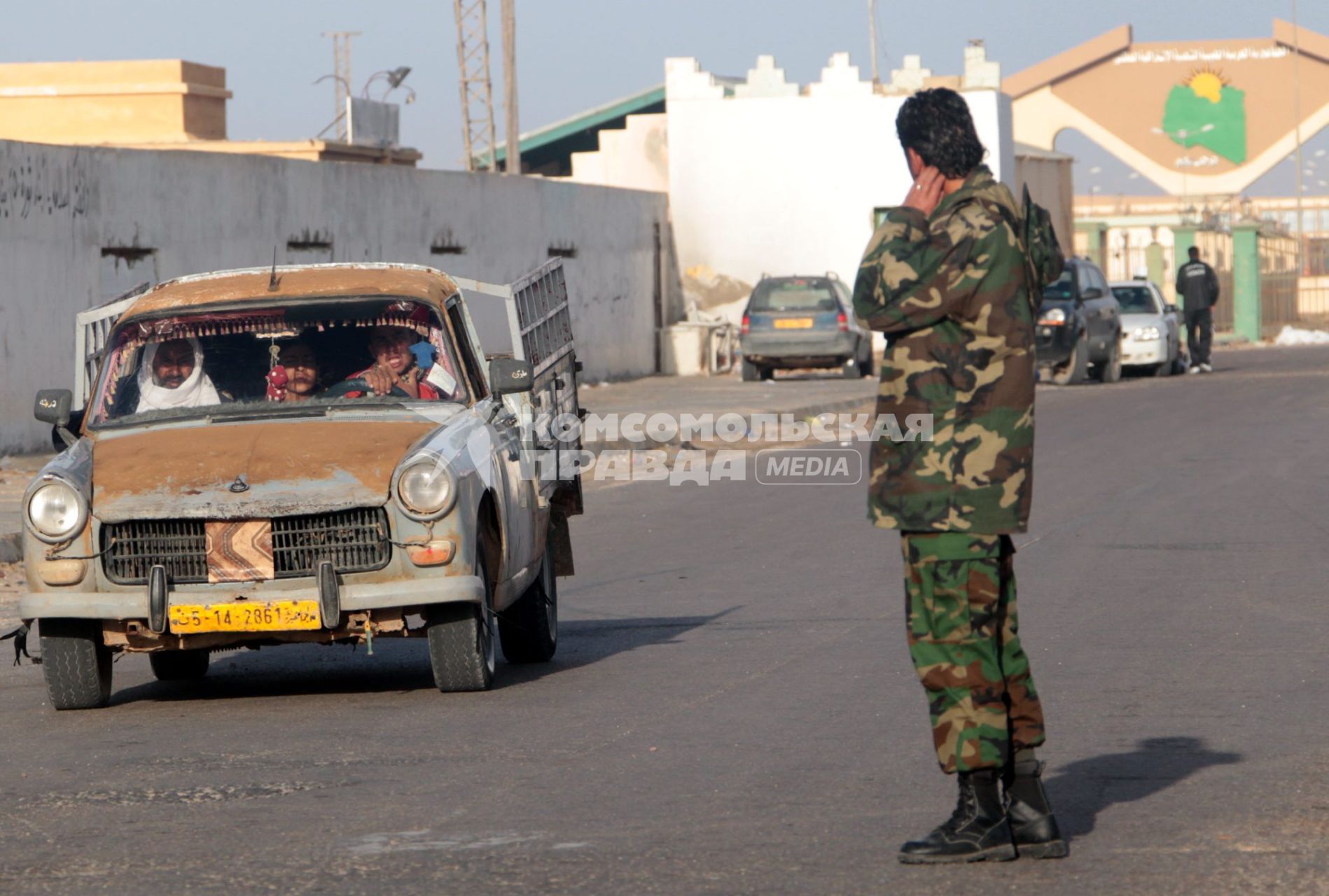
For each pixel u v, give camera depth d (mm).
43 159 53000
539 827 14930
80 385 24828
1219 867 13195
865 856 13734
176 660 24047
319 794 16359
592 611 28766
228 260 63000
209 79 90938
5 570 34375
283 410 22625
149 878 13703
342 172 70938
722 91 114250
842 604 27922
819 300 88500
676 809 15406
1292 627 24531
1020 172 140625
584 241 95625
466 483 20859
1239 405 69250
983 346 13148
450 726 19547
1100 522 36906
